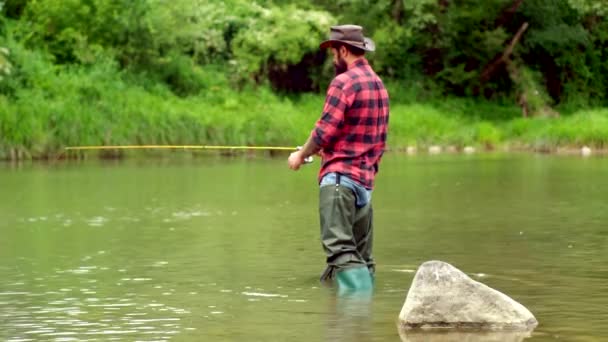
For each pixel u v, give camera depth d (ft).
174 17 144.05
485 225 47.39
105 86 126.93
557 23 170.71
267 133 123.13
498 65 169.07
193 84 143.95
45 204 59.06
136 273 33.99
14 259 37.47
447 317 25.12
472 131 141.38
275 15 152.46
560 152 126.11
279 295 29.84
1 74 117.60
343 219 32.14
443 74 166.50
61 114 110.83
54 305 28.37
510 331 24.57
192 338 24.02
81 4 138.62
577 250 38.65
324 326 25.27
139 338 24.06
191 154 118.73
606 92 178.91
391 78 165.99
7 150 106.63
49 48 136.26
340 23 159.33
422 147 137.28
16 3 141.28
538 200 59.98
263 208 56.54
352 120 32.27
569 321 25.64
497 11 166.71
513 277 32.40
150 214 53.52
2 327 25.43
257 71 156.46
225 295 29.84
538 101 163.22
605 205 56.75
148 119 117.19
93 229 46.91
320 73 161.48
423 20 162.61
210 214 53.31
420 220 49.67
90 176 82.17
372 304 28.37
